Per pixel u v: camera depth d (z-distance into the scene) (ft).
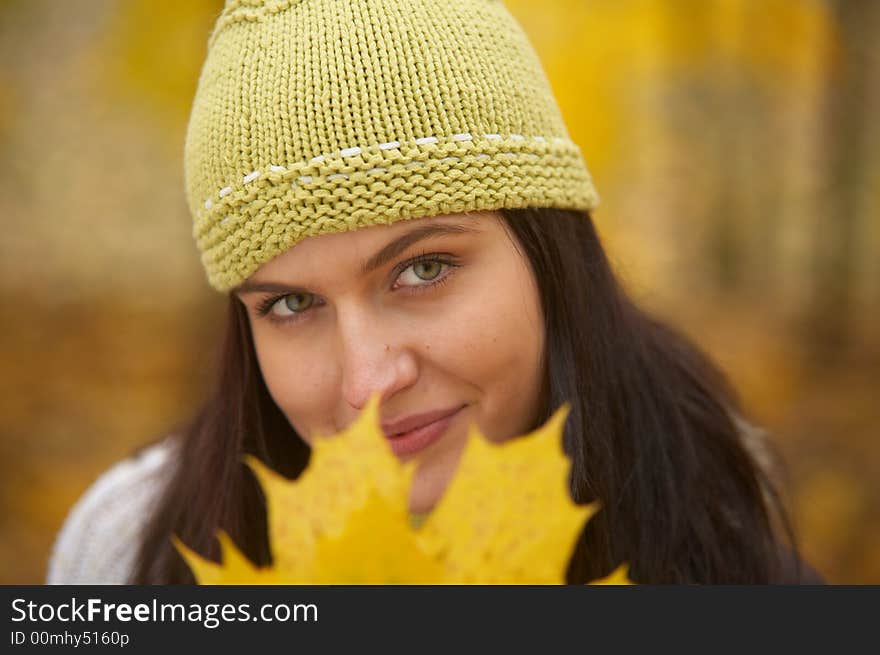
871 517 13.08
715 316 23.77
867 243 22.65
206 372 5.68
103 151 28.30
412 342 3.71
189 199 4.28
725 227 28.14
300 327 4.02
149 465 6.18
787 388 18.25
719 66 21.63
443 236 3.68
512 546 1.16
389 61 3.71
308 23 3.79
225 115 3.84
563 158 4.24
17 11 20.17
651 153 27.09
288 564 1.14
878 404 17.13
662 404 4.89
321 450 1.18
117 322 23.39
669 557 4.52
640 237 27.25
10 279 26.58
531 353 4.06
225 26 4.06
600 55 16.48
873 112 21.76
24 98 24.13
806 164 26.05
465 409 3.90
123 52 16.05
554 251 4.17
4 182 28.48
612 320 4.76
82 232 29.58
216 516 4.91
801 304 23.45
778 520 5.85
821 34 19.99
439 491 3.92
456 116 3.75
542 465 1.18
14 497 14.79
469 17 3.97
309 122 3.65
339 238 3.62
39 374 20.03
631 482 4.61
